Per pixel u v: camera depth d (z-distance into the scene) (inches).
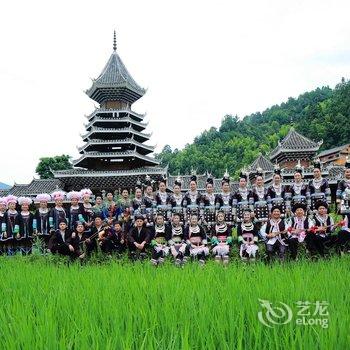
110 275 370.6
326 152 3814.0
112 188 2150.6
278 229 581.9
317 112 5664.4
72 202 796.6
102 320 216.7
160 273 370.3
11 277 366.6
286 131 6146.7
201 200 764.0
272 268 405.4
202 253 605.6
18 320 205.9
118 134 2201.0
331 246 578.9
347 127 4825.3
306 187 747.4
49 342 177.5
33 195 2311.8
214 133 6678.2
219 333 185.9
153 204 804.0
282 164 2274.9
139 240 639.8
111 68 2310.5
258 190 762.2
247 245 593.9
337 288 269.7
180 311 229.6
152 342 180.1
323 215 586.2
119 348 178.1
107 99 2249.0
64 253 649.6
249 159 5521.7
